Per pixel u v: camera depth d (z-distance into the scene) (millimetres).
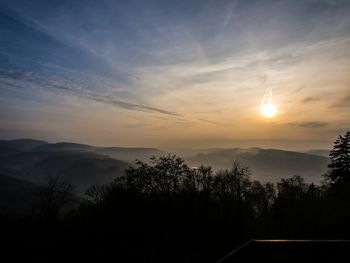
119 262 33438
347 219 45719
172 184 49094
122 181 49375
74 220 45844
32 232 41594
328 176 61156
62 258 34812
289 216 54406
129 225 38375
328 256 5410
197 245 37125
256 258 5395
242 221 50469
